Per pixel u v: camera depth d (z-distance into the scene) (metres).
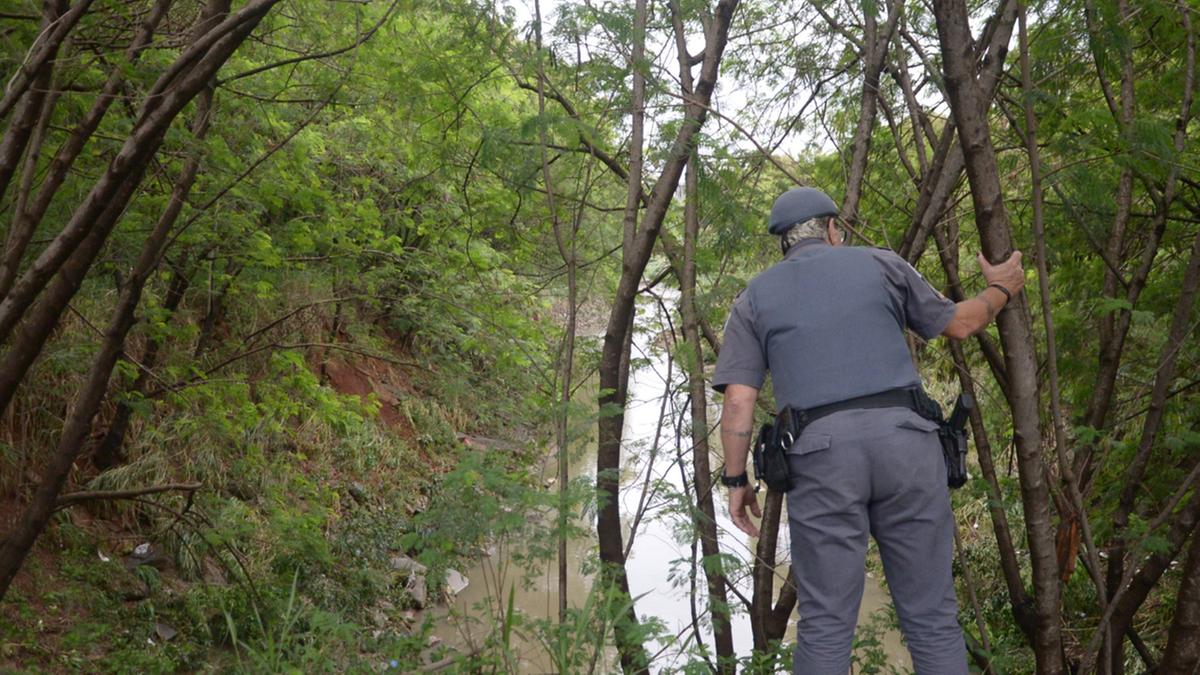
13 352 3.84
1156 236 3.81
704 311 4.06
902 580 2.87
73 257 3.82
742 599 4.18
